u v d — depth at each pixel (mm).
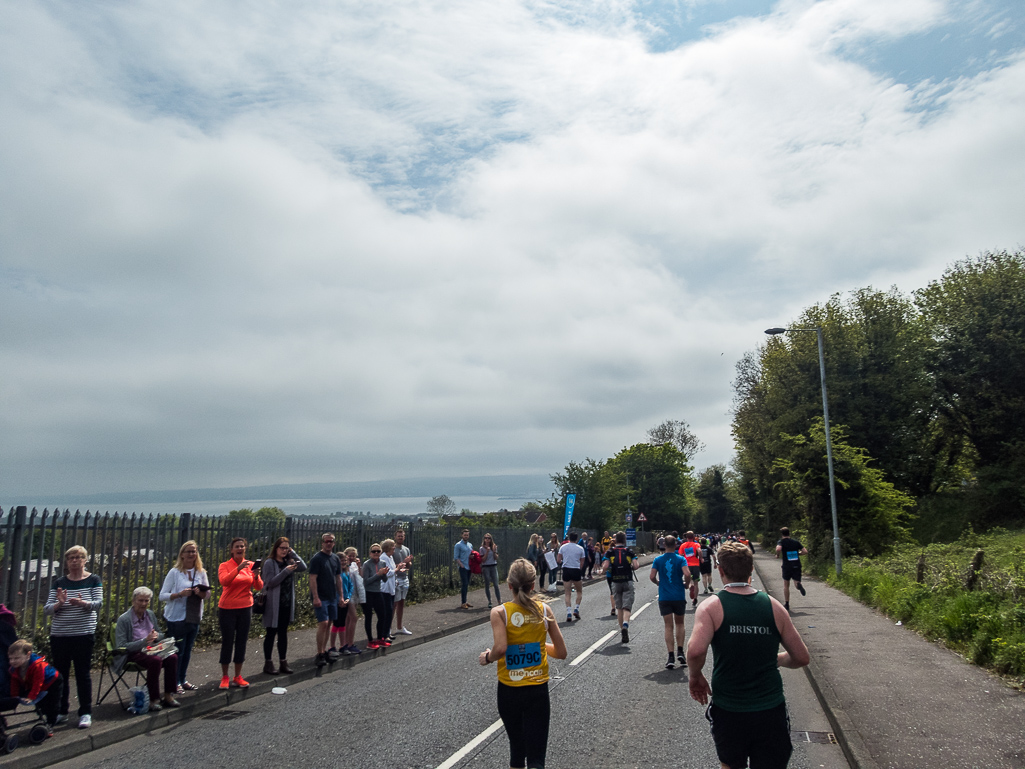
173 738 7043
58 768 6164
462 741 6551
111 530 10523
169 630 8531
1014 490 34094
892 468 38969
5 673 6645
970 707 7227
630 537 45719
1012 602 10938
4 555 8938
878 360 40844
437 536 22484
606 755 6035
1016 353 36750
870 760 5633
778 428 42188
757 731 3738
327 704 8297
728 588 4023
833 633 12523
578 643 12273
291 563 10031
